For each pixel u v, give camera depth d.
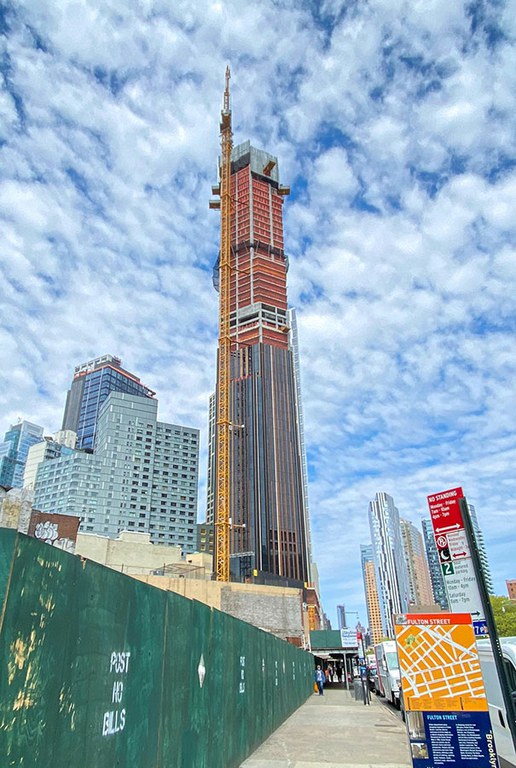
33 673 3.99
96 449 199.75
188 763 8.16
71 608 4.70
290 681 24.23
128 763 5.84
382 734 16.97
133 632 6.25
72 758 4.53
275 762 12.36
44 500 178.62
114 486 181.75
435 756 8.60
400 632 9.34
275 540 184.00
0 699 3.56
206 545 190.75
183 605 8.56
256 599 61.31
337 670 71.25
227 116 142.12
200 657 9.38
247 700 13.69
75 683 4.68
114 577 5.77
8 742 3.62
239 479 198.75
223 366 117.56
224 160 140.12
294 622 62.91
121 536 71.12
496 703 11.26
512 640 11.55
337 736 16.66
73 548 43.53
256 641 16.00
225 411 113.00
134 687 6.17
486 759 8.48
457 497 9.09
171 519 189.75
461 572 8.90
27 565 3.98
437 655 9.09
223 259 129.50
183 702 8.14
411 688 9.05
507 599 71.50
